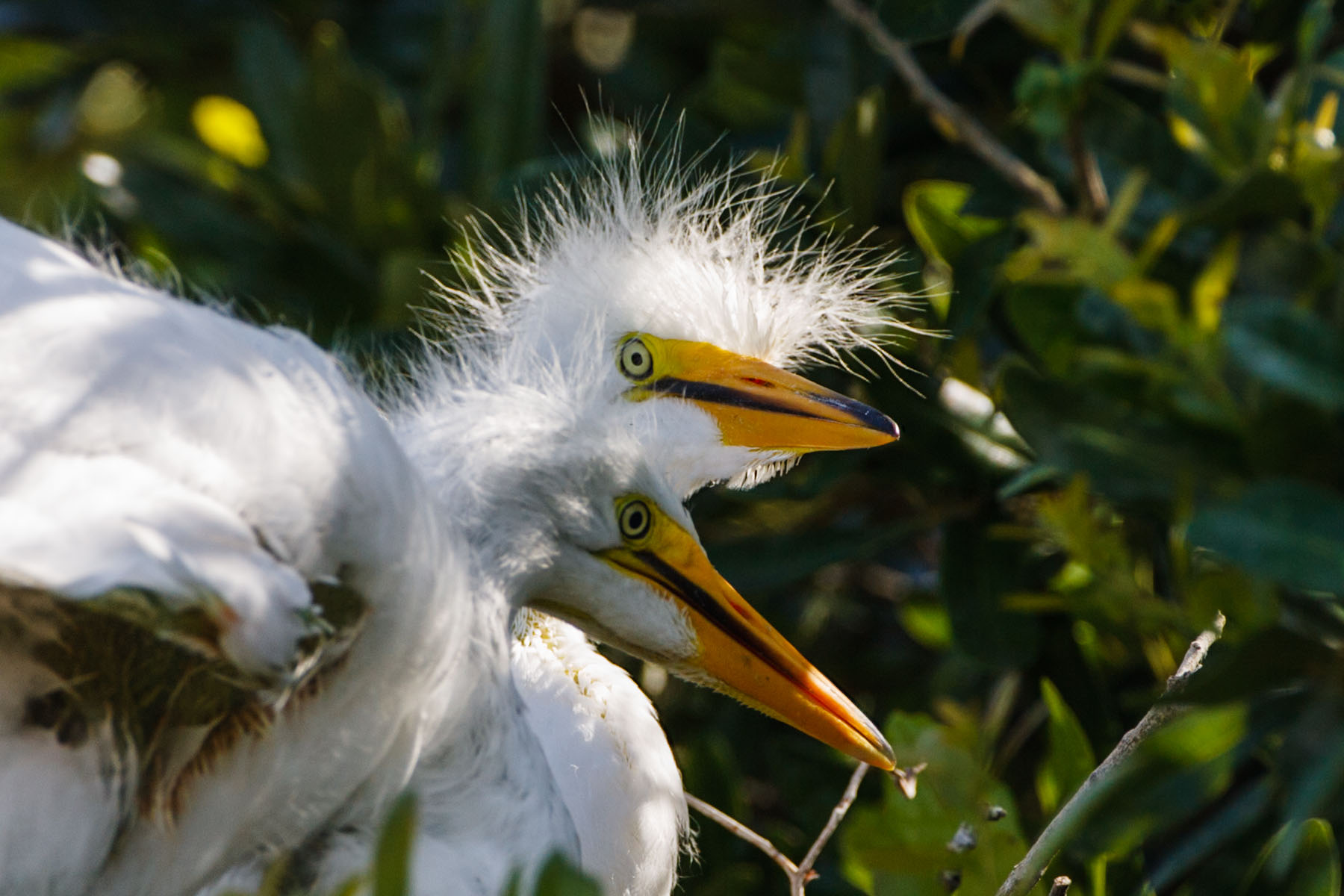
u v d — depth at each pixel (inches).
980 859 191.9
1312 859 189.9
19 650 187.3
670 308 193.2
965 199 196.5
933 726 193.0
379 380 197.3
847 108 197.9
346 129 201.9
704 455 192.9
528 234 194.9
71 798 187.6
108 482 186.4
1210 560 191.5
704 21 205.8
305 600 186.9
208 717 188.1
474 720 190.1
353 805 189.6
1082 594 191.6
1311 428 188.4
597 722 192.2
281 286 201.9
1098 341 191.6
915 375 196.4
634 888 192.2
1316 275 189.3
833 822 192.5
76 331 187.3
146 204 202.1
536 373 191.9
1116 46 195.6
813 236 197.0
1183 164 192.7
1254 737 189.2
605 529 191.3
